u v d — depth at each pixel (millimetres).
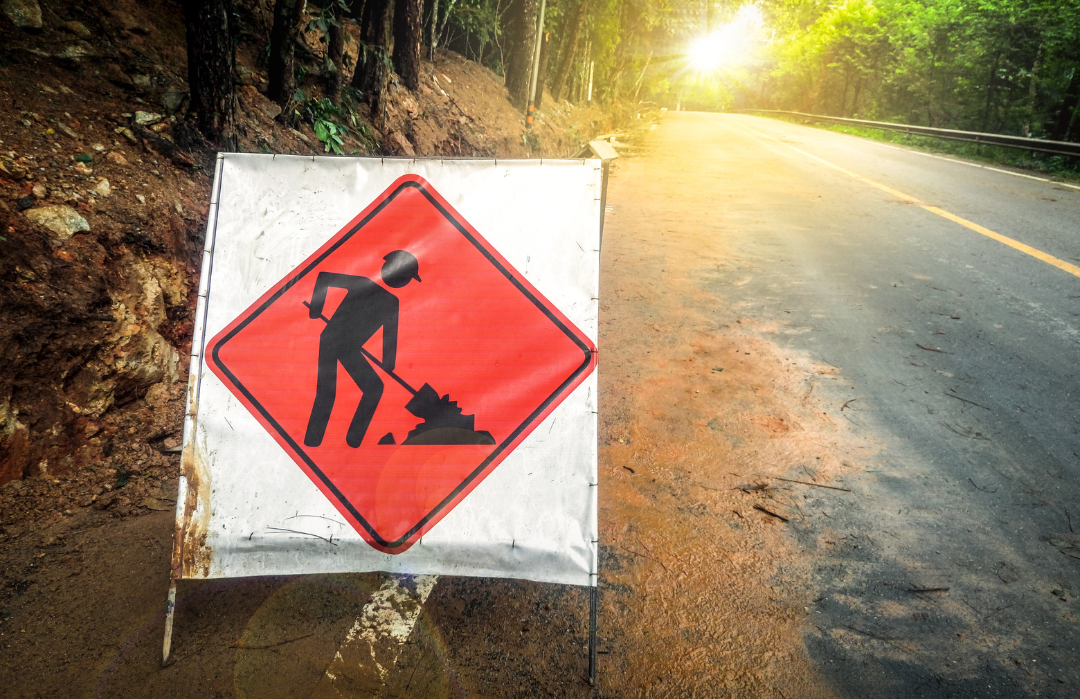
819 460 3314
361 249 2213
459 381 2168
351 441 2156
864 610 2363
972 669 2105
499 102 12625
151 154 3885
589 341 2160
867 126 24344
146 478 2926
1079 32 16984
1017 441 3432
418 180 2223
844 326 4992
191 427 2146
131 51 4375
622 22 23703
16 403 2703
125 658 2057
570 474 2131
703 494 3047
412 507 2139
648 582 2504
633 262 6637
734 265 6559
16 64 3641
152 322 3344
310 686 1988
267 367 2174
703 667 2123
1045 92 19078
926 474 3176
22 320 2762
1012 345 4562
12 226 2914
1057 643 2205
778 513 2910
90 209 3277
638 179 11953
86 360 2979
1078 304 5258
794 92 46469
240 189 2230
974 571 2547
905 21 26531
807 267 6469
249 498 2139
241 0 6000
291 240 2213
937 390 3990
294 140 5488
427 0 11172
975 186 11055
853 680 2074
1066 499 2969
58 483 2758
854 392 3996
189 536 2123
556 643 2213
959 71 23188
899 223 8227
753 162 14484
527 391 2160
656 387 4070
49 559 2441
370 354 2180
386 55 6977
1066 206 9188
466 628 2256
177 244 3670
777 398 3939
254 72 5746
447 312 2193
